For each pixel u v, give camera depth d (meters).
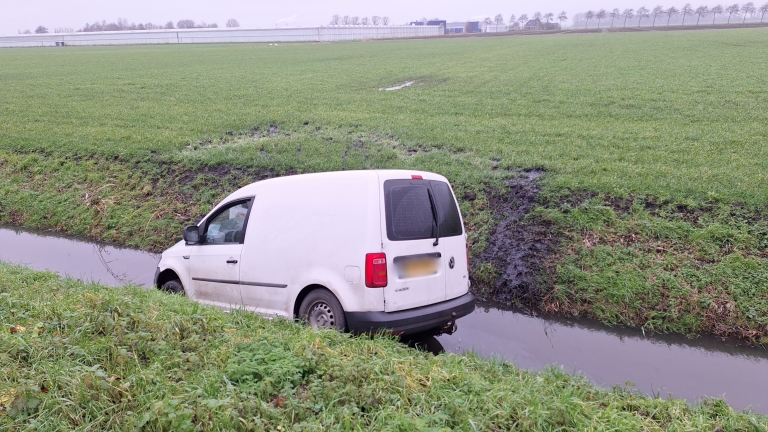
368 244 6.19
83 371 4.47
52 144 19.03
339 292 6.29
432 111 23.44
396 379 4.59
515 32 116.31
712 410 4.99
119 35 119.94
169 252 8.55
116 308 5.78
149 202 14.42
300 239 6.75
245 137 19.66
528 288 9.17
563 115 21.56
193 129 20.86
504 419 4.18
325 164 15.12
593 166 13.26
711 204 10.38
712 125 18.42
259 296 7.15
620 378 6.58
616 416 4.39
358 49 71.31
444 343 7.54
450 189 7.19
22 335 5.17
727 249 9.08
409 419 3.94
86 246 13.19
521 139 17.06
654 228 9.76
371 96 28.58
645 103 23.14
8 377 4.44
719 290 8.29
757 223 9.52
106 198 14.92
